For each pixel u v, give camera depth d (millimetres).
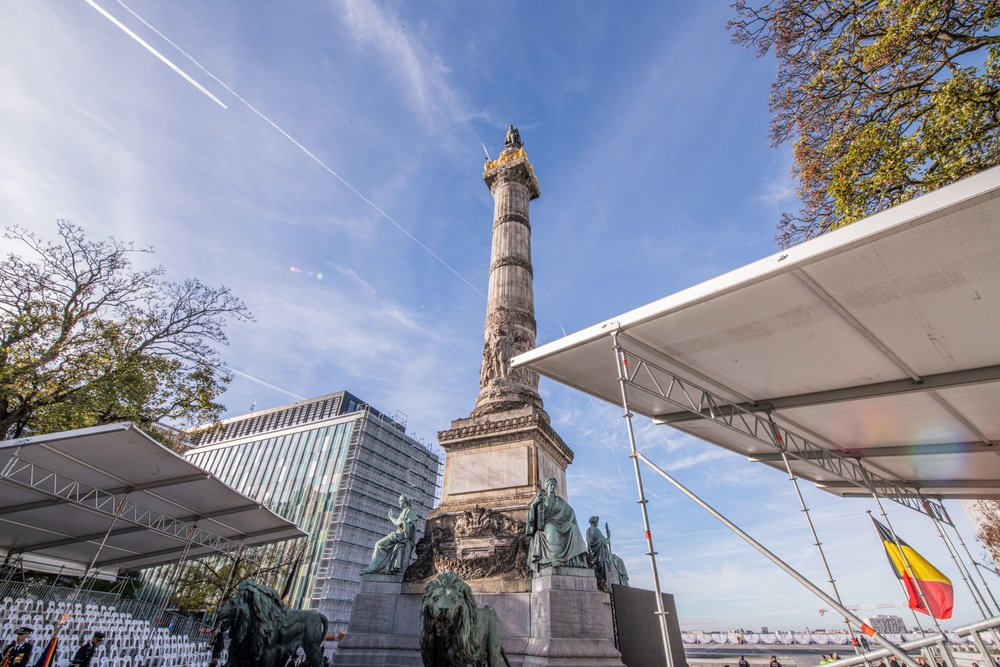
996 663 8023
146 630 22094
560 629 11789
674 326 9023
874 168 11812
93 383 20359
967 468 14281
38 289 20578
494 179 28516
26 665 13875
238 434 98562
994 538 25516
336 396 93312
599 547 16281
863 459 14305
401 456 80625
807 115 13562
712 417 10852
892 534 11406
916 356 9391
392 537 16094
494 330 21359
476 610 9406
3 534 20172
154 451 15078
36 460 14695
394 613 14531
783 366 10242
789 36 13117
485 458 17438
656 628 15227
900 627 59312
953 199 5660
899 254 6906
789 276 7516
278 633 10188
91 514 18719
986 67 9711
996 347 8898
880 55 11164
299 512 69188
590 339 9164
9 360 19781
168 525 20891
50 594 21953
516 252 24312
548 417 18969
